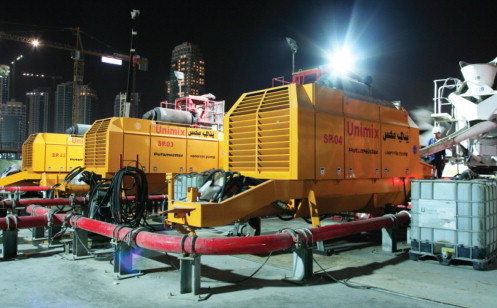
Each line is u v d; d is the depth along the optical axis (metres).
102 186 8.08
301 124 6.22
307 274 5.20
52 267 5.84
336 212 7.83
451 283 5.06
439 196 6.16
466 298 4.45
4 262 6.16
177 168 12.64
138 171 7.64
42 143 15.40
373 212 8.27
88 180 8.94
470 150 11.88
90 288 4.80
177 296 4.46
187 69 182.75
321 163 6.57
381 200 8.40
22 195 17.41
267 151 6.57
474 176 8.36
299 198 6.43
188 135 13.13
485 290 4.76
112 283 5.02
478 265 5.71
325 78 7.99
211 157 13.84
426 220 6.27
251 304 4.23
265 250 4.62
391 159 8.44
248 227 7.77
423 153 10.74
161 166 12.15
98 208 7.59
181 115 13.30
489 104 11.06
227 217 5.55
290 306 4.17
